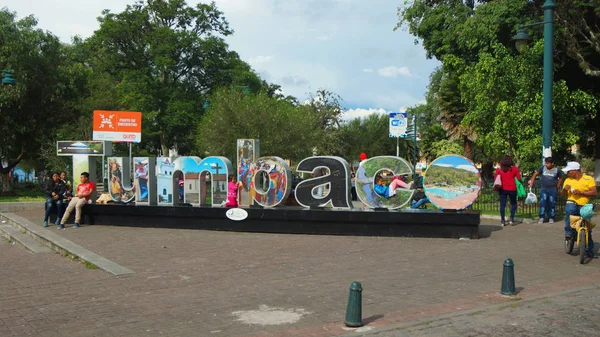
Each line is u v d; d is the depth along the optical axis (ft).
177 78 133.69
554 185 44.93
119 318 20.22
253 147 45.62
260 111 93.91
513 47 65.05
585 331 17.70
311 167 41.96
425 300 21.97
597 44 60.34
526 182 60.85
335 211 39.96
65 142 51.85
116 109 102.73
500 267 28.25
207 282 25.99
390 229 39.06
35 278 27.86
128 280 26.68
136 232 43.32
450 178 38.73
